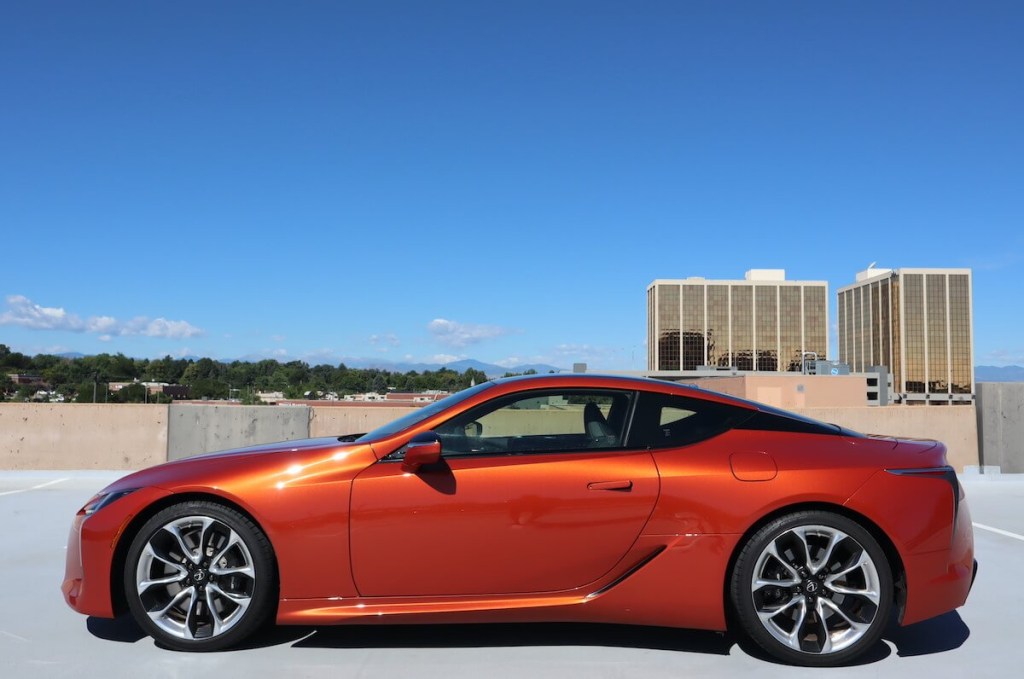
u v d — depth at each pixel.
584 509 3.25
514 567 3.25
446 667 3.19
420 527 3.23
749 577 3.21
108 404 10.56
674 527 3.25
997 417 10.05
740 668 3.20
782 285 164.00
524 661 3.26
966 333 158.88
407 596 3.26
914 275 159.75
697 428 3.46
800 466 3.30
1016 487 8.94
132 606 3.30
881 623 3.18
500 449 3.40
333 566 3.23
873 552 3.20
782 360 163.75
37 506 7.42
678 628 3.42
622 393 3.54
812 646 3.21
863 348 171.50
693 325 164.12
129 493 3.36
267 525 3.23
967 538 3.40
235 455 3.54
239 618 3.28
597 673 3.13
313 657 3.30
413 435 3.41
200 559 3.30
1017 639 3.60
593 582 3.28
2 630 3.65
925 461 3.40
